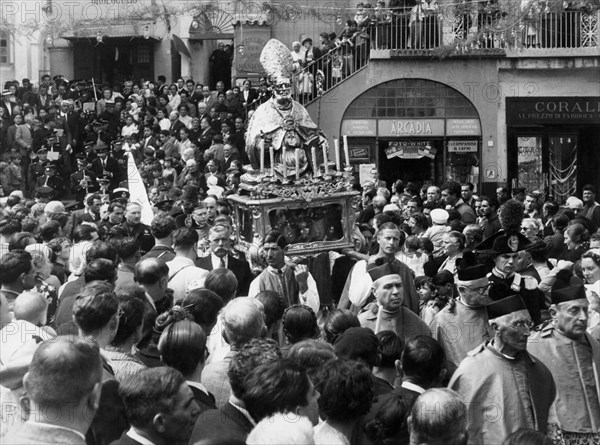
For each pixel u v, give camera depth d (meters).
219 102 30.72
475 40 28.91
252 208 15.02
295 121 15.55
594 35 29.83
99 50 38.84
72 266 13.67
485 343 8.35
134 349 8.48
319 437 6.59
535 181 31.03
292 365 6.36
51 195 27.19
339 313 9.12
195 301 8.95
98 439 6.98
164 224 13.24
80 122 31.88
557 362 8.80
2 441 6.01
